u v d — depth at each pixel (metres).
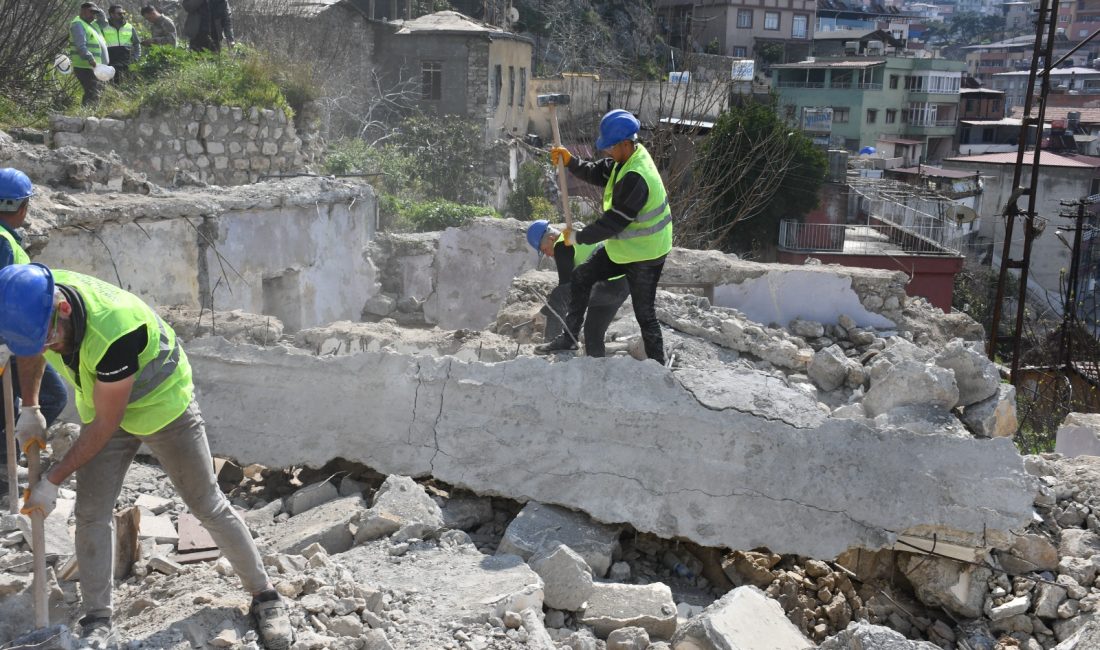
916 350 6.14
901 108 59.72
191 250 8.09
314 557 4.04
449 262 10.68
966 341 7.48
